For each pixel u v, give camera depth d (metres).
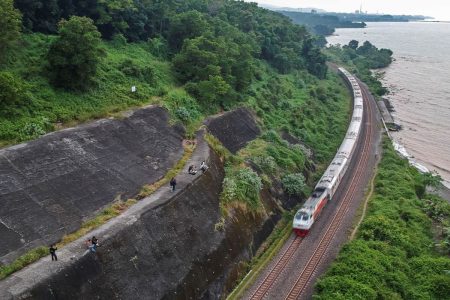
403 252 41.62
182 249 34.78
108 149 41.22
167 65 66.31
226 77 66.75
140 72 57.19
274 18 135.38
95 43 47.12
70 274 27.12
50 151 36.66
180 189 39.06
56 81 45.91
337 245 43.56
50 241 29.91
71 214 32.75
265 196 49.31
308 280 37.62
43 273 26.38
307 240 44.47
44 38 52.75
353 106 103.00
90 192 35.53
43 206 31.94
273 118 73.00
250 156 55.91
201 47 66.31
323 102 99.69
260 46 100.19
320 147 73.06
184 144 49.97
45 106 42.19
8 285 25.12
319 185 53.84
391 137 89.12
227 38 80.75
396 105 117.06
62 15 60.44
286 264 40.06
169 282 31.88
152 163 43.38
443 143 89.12
